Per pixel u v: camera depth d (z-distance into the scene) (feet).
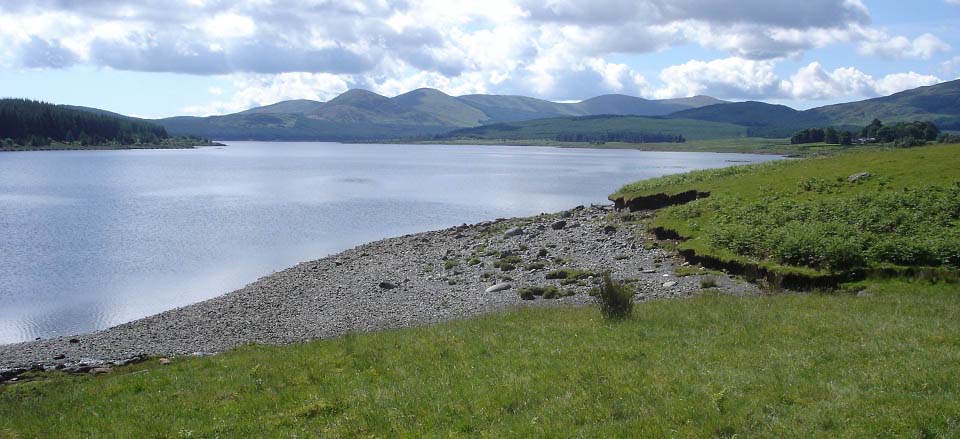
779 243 104.53
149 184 397.80
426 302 109.70
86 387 63.26
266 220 246.27
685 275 107.76
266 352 72.74
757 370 49.32
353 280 132.67
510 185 406.82
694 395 44.62
